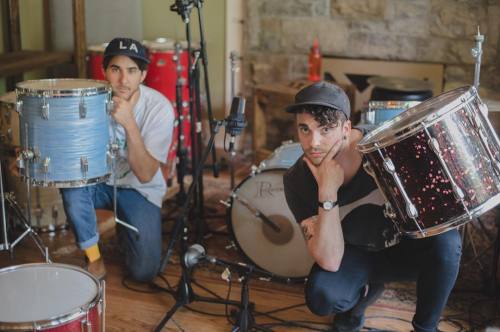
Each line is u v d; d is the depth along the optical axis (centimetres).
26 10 405
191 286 268
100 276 279
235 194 275
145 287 282
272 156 282
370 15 417
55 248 317
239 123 238
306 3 428
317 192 218
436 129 187
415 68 414
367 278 224
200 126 303
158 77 388
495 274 273
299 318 258
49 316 166
